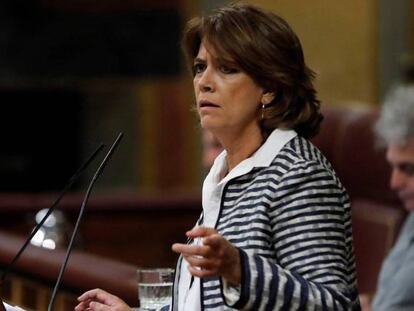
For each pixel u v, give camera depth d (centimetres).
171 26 2272
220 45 627
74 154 2522
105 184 2466
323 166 622
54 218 1368
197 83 644
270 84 635
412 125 1084
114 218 1573
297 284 575
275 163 627
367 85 2111
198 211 1605
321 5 2133
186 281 662
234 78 632
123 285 962
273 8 2162
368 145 1346
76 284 1022
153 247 1588
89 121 2495
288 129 643
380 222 1312
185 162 2444
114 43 2278
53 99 2481
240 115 636
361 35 2109
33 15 2267
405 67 2086
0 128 2495
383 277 1135
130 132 2467
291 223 605
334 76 2131
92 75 2286
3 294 1172
